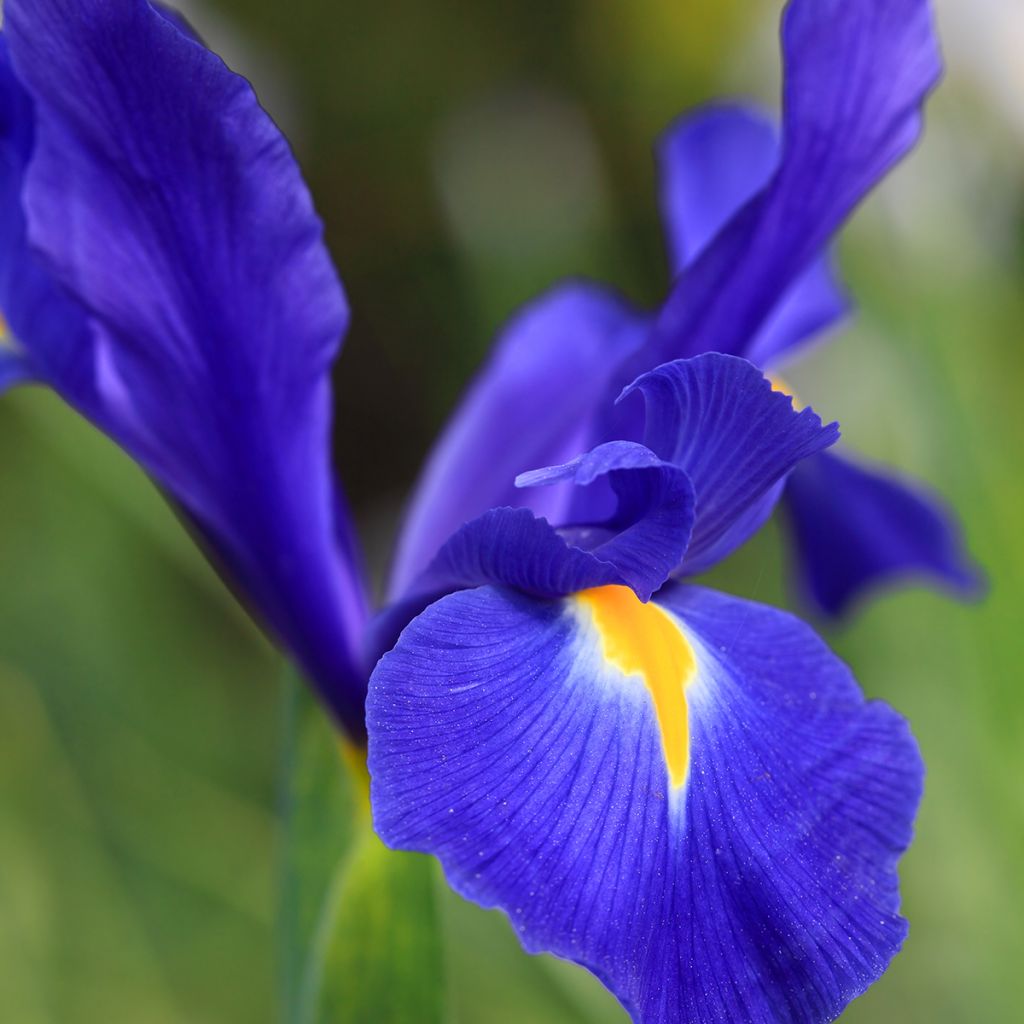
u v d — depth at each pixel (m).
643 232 0.72
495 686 0.28
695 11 0.70
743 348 0.30
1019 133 0.52
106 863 0.46
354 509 0.72
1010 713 0.40
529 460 0.31
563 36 0.72
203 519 0.30
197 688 0.53
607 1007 0.37
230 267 0.29
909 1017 0.43
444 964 0.31
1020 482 0.45
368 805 0.31
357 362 0.73
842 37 0.29
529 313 0.34
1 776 0.46
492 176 0.58
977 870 0.41
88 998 0.44
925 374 0.43
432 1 0.71
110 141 0.28
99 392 0.30
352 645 0.31
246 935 0.47
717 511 0.28
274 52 0.69
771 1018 0.27
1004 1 0.52
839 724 0.28
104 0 0.28
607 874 0.27
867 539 0.36
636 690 0.28
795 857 0.27
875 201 0.49
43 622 0.51
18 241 0.29
